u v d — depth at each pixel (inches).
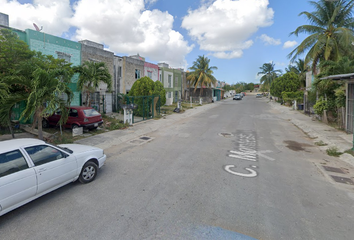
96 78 511.2
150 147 353.1
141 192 191.6
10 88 304.0
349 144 353.4
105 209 163.5
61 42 560.4
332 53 685.9
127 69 850.1
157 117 710.5
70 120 430.0
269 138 427.5
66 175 188.9
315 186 208.7
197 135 453.7
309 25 708.0
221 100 2028.8
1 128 409.1
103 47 797.9
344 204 174.6
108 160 283.6
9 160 153.9
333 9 674.8
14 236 133.3
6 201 144.3
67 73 312.5
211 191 194.4
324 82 545.0
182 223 145.7
